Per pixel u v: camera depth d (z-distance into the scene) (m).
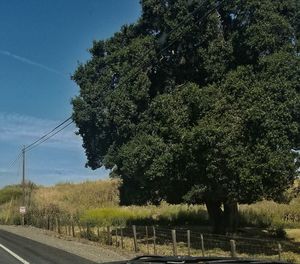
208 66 26.84
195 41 28.22
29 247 25.27
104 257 21.45
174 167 24.72
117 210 50.62
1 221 62.62
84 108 34.41
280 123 21.69
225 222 30.88
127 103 28.97
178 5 27.61
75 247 26.22
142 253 23.22
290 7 26.84
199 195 25.42
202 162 23.19
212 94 23.97
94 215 47.28
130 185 32.88
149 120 28.22
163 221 44.28
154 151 25.44
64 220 44.66
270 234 33.50
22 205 63.56
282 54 23.89
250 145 21.84
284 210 44.19
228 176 22.33
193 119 24.02
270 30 25.19
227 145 21.89
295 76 23.97
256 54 25.86
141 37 30.64
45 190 81.88
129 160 27.23
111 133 33.34
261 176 21.39
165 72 30.03
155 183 27.44
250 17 25.88
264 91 22.44
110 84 32.62
